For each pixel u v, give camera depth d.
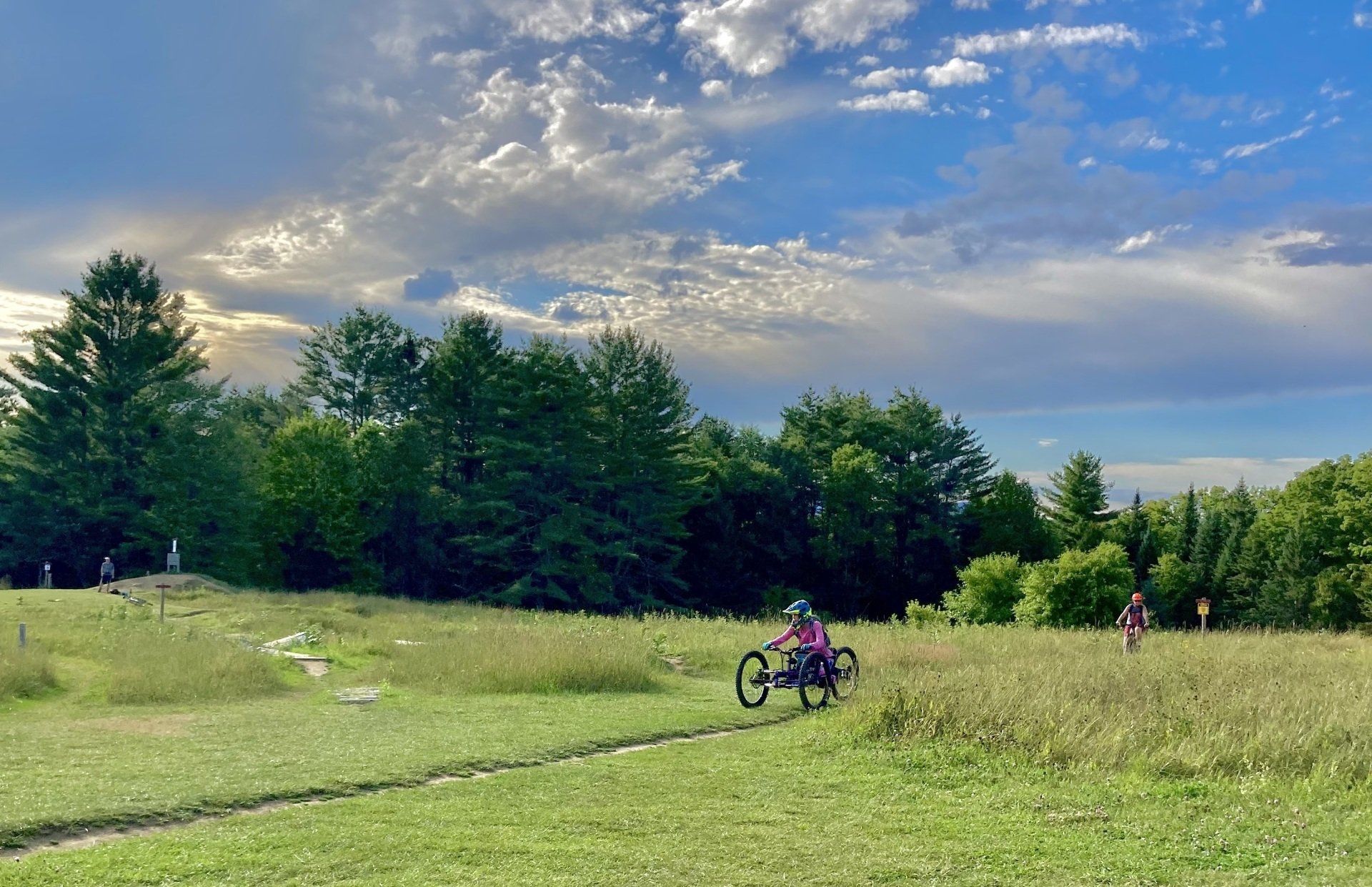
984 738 10.48
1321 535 62.91
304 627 25.38
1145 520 80.19
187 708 13.39
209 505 52.47
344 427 60.69
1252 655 20.08
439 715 12.60
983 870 6.58
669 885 6.12
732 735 11.84
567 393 59.69
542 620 29.19
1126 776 9.27
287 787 8.16
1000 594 41.47
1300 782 8.79
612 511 63.34
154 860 6.29
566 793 8.42
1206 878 6.47
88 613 24.94
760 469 66.56
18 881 5.82
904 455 75.50
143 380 53.62
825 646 14.39
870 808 8.16
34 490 50.78
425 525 59.81
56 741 10.19
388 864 6.33
